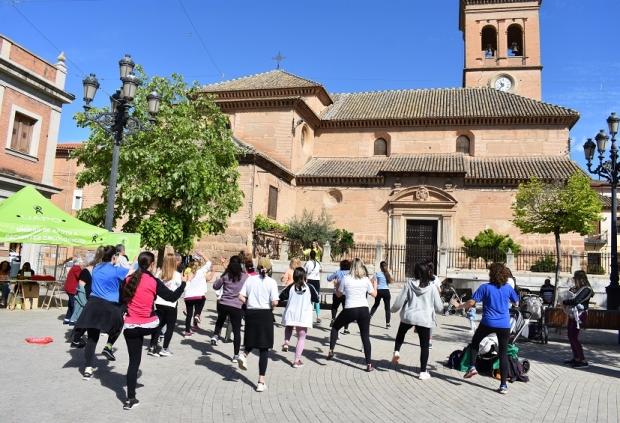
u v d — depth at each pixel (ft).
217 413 20.54
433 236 100.68
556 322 42.68
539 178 93.35
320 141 118.62
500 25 133.39
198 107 63.98
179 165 54.49
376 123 114.52
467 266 95.25
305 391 24.52
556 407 23.47
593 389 27.12
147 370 27.07
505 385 25.54
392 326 48.52
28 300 48.67
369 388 25.55
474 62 133.39
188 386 24.35
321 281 81.00
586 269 81.35
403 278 91.25
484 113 108.99
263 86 113.70
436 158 109.29
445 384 26.94
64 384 23.40
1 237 42.83
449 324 51.75
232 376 26.78
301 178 107.86
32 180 66.59
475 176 98.27
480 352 29.32
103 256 26.25
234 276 31.01
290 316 29.68
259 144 106.11
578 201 59.57
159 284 22.40
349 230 104.53
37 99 68.39
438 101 120.16
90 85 43.42
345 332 43.04
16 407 19.70
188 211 56.65
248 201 90.43
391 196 102.42
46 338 32.78
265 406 21.77
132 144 56.29
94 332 25.00
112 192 44.04
